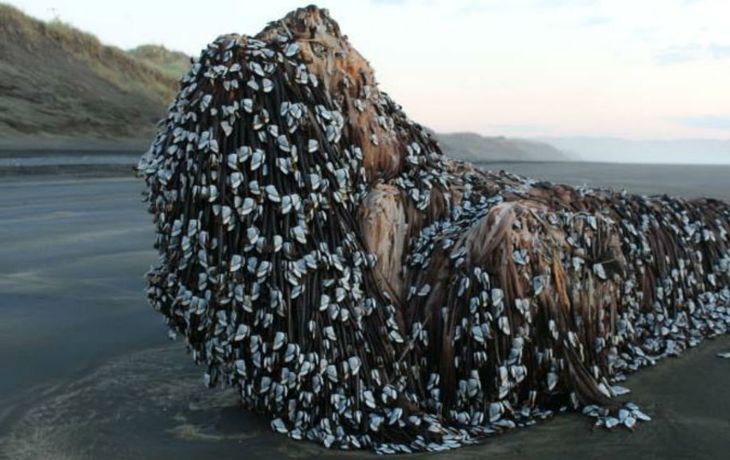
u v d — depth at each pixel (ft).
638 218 15.30
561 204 13.57
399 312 12.15
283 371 11.25
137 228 36.94
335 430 11.52
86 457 11.41
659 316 15.40
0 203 45.93
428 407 11.96
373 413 11.50
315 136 11.66
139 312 20.77
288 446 11.56
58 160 77.56
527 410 12.34
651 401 13.46
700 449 11.68
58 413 13.25
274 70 11.69
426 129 14.17
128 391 14.34
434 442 11.50
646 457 11.35
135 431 12.35
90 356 16.76
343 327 11.37
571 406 12.70
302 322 11.17
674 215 16.37
